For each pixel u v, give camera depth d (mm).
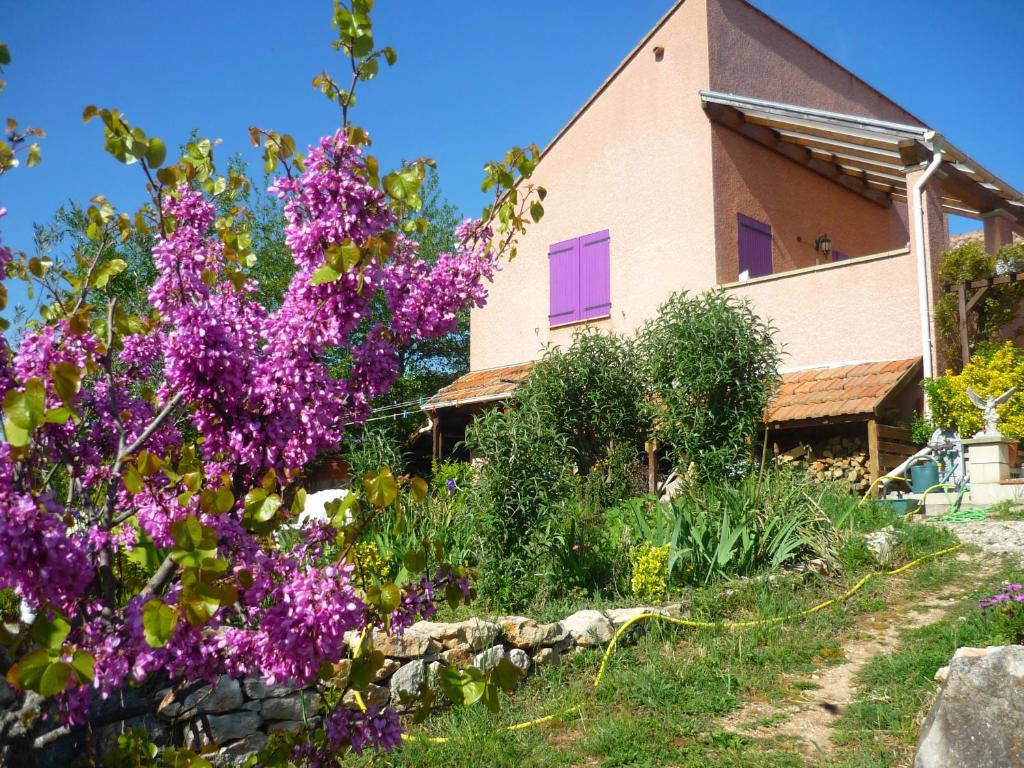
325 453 3025
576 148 17719
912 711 5297
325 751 2516
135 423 3057
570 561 7660
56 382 2002
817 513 9180
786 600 7633
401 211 2914
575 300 17359
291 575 2406
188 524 2008
